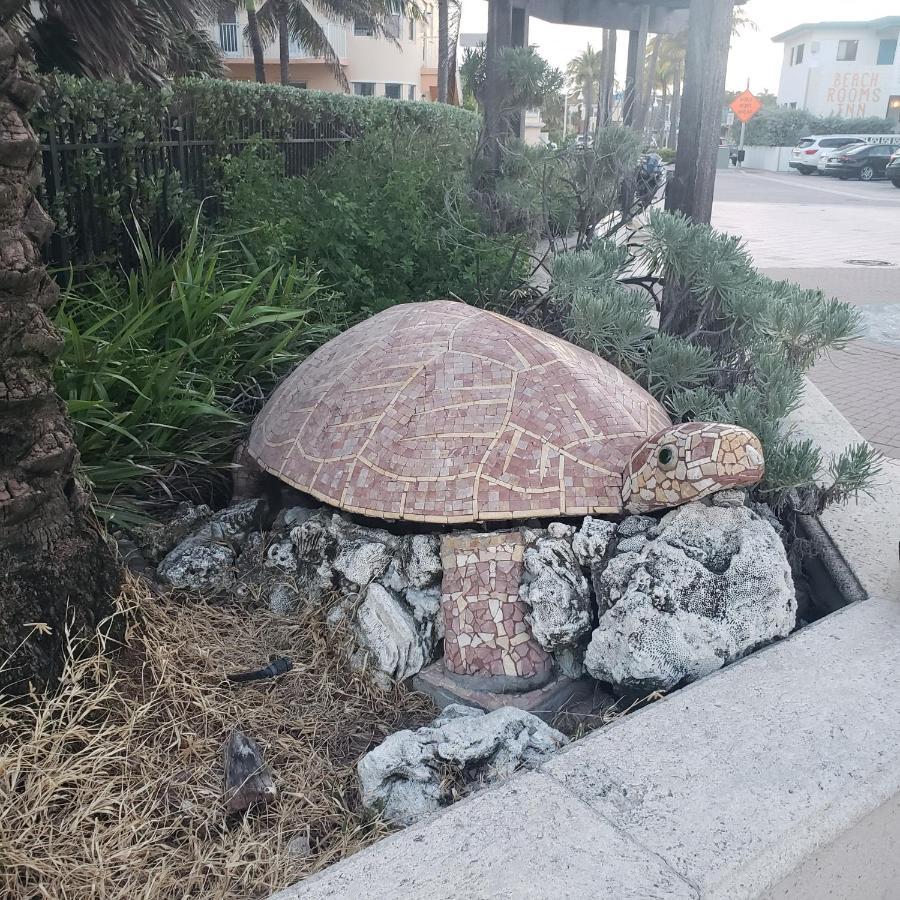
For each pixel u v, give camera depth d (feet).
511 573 8.94
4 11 6.63
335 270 16.14
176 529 10.43
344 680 8.79
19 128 6.64
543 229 20.75
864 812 6.45
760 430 10.69
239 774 7.20
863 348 25.25
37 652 7.27
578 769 6.77
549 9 27.61
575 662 8.98
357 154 21.93
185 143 19.45
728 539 8.84
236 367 13.24
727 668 8.14
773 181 102.58
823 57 161.38
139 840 6.61
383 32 89.51
